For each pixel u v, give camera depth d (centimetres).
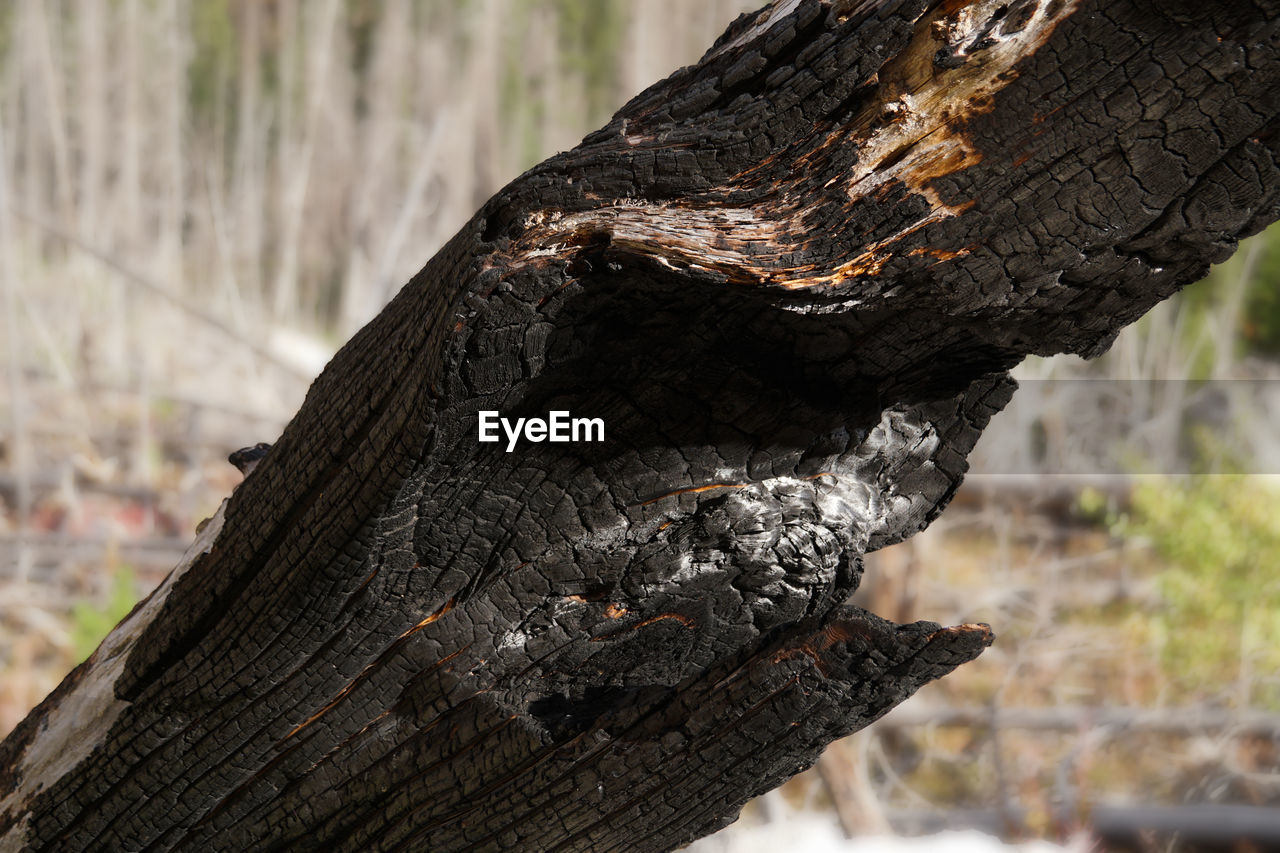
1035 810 428
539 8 758
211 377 635
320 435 184
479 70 760
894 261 172
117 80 743
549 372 178
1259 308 697
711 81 177
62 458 544
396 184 754
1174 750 474
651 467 182
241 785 194
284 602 185
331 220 767
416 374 178
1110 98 168
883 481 188
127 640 200
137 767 194
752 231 174
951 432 188
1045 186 170
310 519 183
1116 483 598
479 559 185
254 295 701
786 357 180
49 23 726
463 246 177
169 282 682
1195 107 167
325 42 759
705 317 178
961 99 171
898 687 183
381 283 643
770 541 185
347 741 191
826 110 174
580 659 188
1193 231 170
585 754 186
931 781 461
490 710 188
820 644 183
